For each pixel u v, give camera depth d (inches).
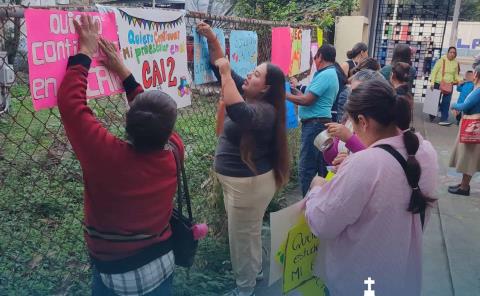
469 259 152.8
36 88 66.5
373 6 466.0
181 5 527.5
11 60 77.3
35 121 244.1
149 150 68.6
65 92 65.8
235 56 133.9
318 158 168.7
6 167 184.2
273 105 105.2
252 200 109.0
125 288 71.4
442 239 169.9
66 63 71.4
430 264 150.7
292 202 192.1
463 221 186.2
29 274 120.1
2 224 150.4
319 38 268.7
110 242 69.2
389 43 477.1
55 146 204.4
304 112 169.2
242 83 121.4
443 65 379.9
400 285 69.1
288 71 191.0
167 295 77.2
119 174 66.2
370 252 67.7
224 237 143.0
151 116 66.0
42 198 169.5
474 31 959.0
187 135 189.8
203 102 163.2
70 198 173.0
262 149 106.3
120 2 513.0
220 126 119.0
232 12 420.8
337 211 67.0
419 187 69.2
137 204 68.4
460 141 207.8
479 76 201.8
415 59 473.4
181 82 106.7
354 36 368.8
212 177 146.5
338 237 72.3
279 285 130.9
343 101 189.3
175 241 81.3
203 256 132.8
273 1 381.7
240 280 117.3
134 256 70.2
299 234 82.6
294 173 216.8
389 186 65.6
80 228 151.1
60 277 117.7
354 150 80.7
